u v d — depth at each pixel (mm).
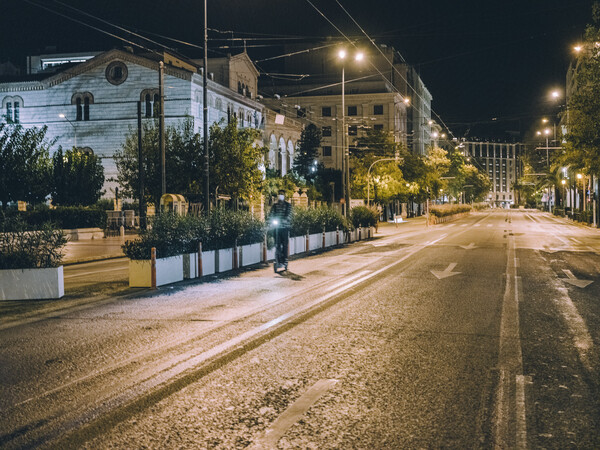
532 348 7328
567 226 55000
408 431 4559
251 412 5000
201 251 15133
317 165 81688
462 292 12328
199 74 52594
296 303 10797
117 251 25109
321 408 5094
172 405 5184
